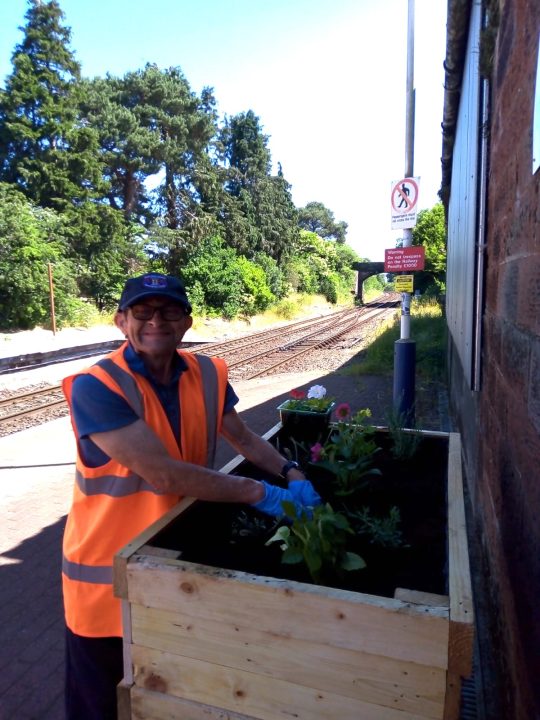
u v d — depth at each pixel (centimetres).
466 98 416
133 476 179
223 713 147
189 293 2647
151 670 155
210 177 3120
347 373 1227
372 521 194
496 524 257
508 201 223
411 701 125
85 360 1530
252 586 135
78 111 2505
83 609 180
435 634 119
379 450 282
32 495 532
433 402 888
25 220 1914
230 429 216
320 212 8181
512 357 204
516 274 196
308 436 307
